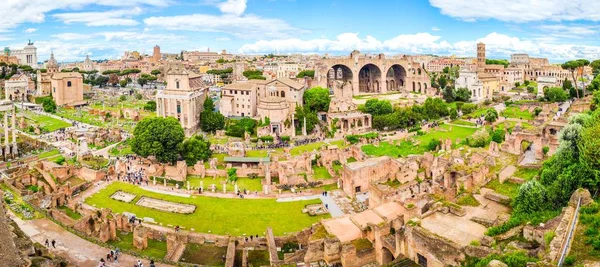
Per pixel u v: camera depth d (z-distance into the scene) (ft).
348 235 279.90
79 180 489.67
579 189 222.89
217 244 333.21
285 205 415.44
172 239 324.19
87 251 288.30
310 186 472.44
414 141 613.11
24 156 593.83
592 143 250.16
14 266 167.02
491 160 380.17
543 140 415.03
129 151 613.52
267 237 326.44
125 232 356.18
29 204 366.63
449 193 318.86
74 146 637.30
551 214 235.61
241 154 586.45
